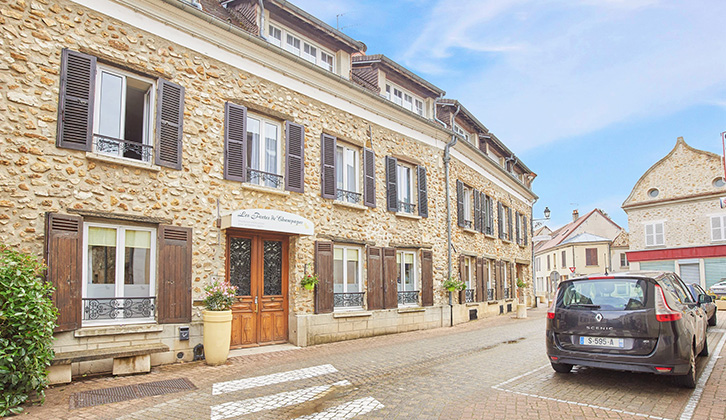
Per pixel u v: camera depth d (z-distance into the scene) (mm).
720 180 28219
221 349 7723
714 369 7027
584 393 5691
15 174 6453
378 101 12609
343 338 10828
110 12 7574
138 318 7508
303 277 10148
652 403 5242
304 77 10656
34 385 5281
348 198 11773
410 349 9508
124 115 7730
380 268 12242
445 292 14719
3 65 6488
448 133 15508
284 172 9984
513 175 22516
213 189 8703
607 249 42781
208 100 8812
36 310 5402
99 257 7254
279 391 6062
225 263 9031
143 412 5160
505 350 9227
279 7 10766
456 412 5012
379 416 4934
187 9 8367
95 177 7180
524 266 24828
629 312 5801
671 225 29859
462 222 16359
